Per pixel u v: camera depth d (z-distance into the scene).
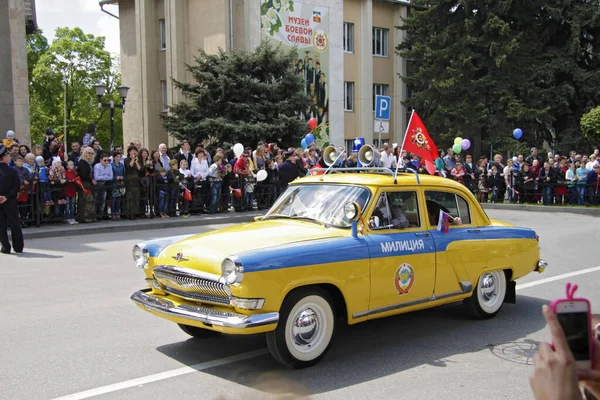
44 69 47.44
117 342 6.02
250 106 24.34
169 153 19.86
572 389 1.53
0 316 6.92
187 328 6.03
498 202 22.12
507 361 5.52
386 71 36.62
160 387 4.84
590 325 1.75
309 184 6.51
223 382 4.94
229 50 25.98
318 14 31.16
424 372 5.21
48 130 16.16
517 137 23.50
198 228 14.92
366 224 5.76
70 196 14.34
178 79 29.89
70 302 7.59
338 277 5.33
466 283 6.55
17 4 20.58
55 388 4.80
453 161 22.27
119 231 14.25
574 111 32.59
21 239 11.25
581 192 20.31
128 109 34.22
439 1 32.31
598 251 11.73
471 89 31.39
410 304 6.02
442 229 6.27
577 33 30.70
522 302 7.82
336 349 5.86
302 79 25.91
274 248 5.06
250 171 17.73
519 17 31.42
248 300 4.81
